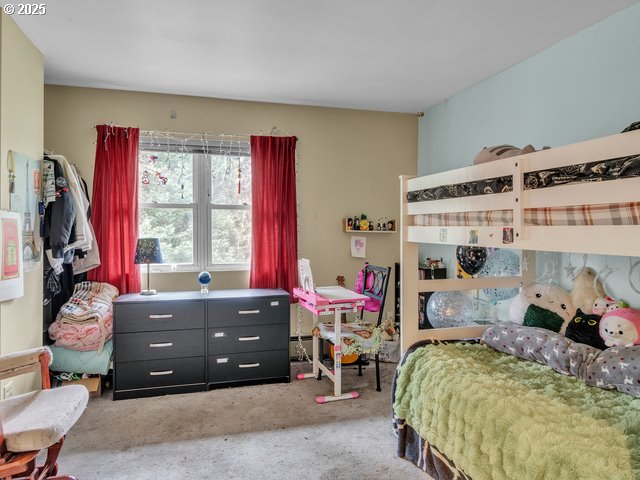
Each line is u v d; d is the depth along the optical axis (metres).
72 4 2.20
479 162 2.02
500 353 2.38
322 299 3.06
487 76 3.31
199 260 3.77
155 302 3.11
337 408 2.90
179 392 3.18
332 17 2.36
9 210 2.31
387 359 3.88
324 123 4.07
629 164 1.25
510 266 2.99
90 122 3.49
